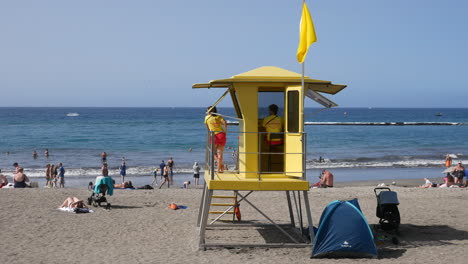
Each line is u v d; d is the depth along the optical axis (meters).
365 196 19.70
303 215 15.41
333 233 9.89
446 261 9.53
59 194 19.45
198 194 20.23
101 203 17.48
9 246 11.06
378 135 79.56
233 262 9.52
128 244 11.27
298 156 10.24
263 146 10.67
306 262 9.53
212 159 10.09
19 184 24.02
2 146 57.94
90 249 10.80
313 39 10.02
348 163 44.06
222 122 11.30
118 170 37.97
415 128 100.06
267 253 10.25
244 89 10.38
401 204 17.44
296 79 10.30
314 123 117.31
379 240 11.22
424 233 12.49
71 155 49.16
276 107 10.61
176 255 10.16
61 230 12.84
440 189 22.16
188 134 77.00
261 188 9.91
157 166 40.59
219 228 13.30
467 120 149.88
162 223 13.86
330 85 10.72
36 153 47.19
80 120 124.00
